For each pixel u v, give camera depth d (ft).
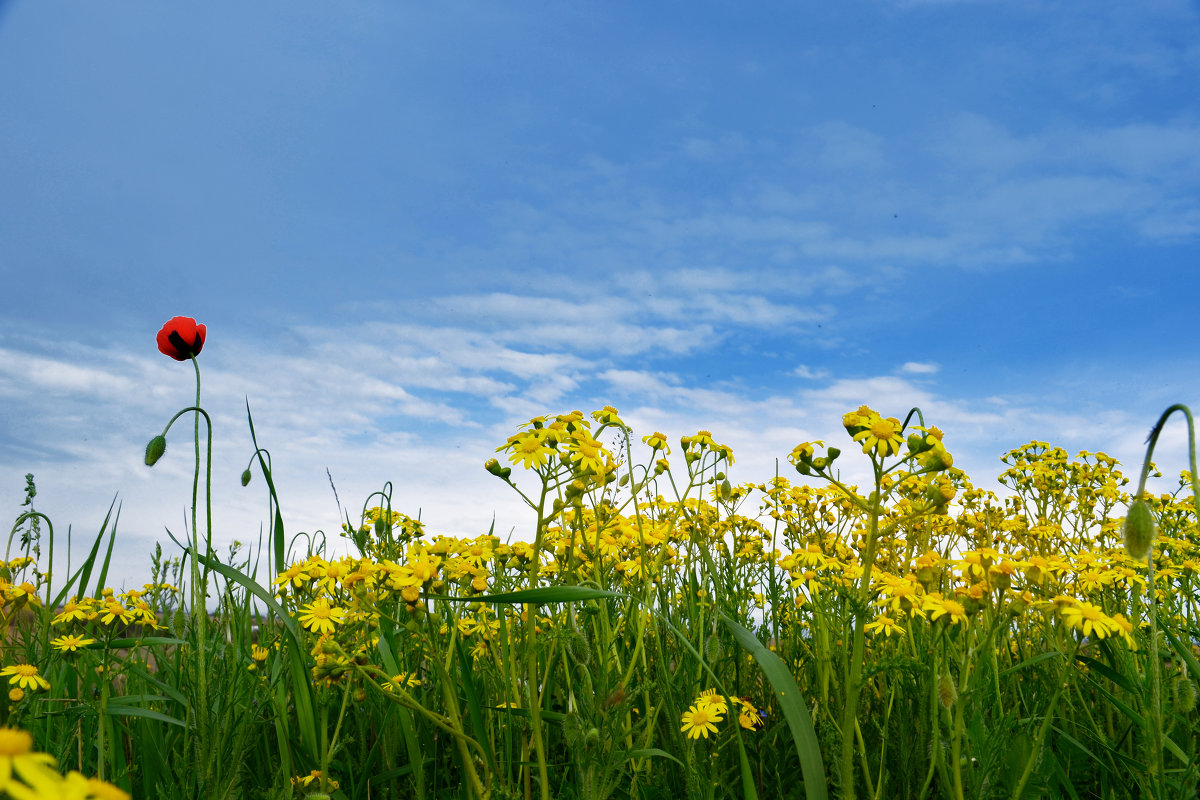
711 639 10.00
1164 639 9.85
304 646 9.78
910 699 10.02
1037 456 17.15
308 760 9.75
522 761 8.64
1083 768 9.95
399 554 13.69
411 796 10.46
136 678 10.75
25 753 2.54
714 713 8.59
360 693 9.61
